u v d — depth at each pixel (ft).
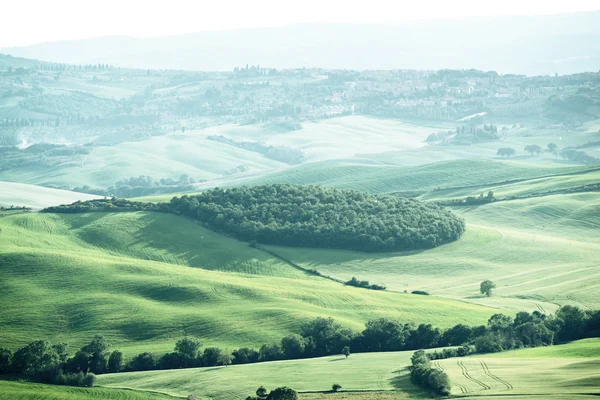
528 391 560.20
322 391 618.44
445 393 578.25
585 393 542.98
